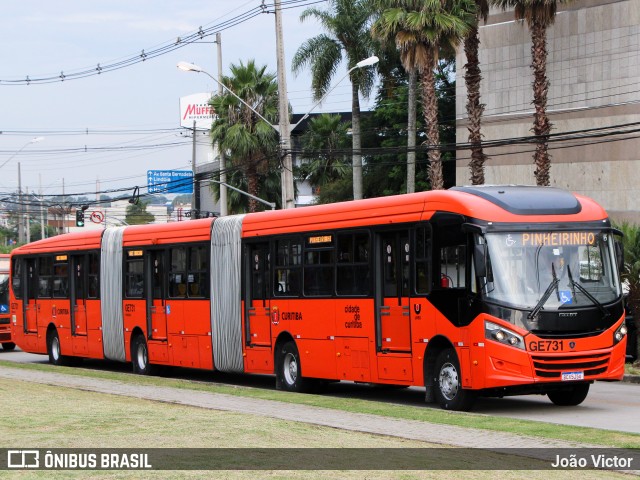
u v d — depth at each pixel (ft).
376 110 231.71
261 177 217.36
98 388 80.02
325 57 209.56
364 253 72.79
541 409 66.64
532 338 61.87
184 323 94.89
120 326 105.29
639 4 156.87
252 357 85.81
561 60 167.22
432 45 154.81
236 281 87.51
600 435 50.93
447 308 64.95
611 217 160.66
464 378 63.57
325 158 238.89
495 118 178.09
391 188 230.27
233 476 38.09
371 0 204.64
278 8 118.01
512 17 175.22
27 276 125.08
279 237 82.48
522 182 174.29
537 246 63.46
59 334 117.08
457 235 64.28
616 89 159.94
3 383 82.12
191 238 94.12
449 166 223.30
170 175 343.67
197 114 355.97
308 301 78.64
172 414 58.29
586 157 163.84
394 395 79.05
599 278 64.28
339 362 75.15
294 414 60.59
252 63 193.57
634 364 94.84
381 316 71.20
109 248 107.45
